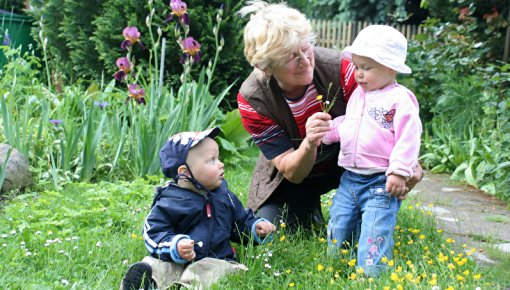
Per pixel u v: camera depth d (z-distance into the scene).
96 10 9.91
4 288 3.00
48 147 6.03
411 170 3.24
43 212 4.39
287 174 3.83
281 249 3.62
